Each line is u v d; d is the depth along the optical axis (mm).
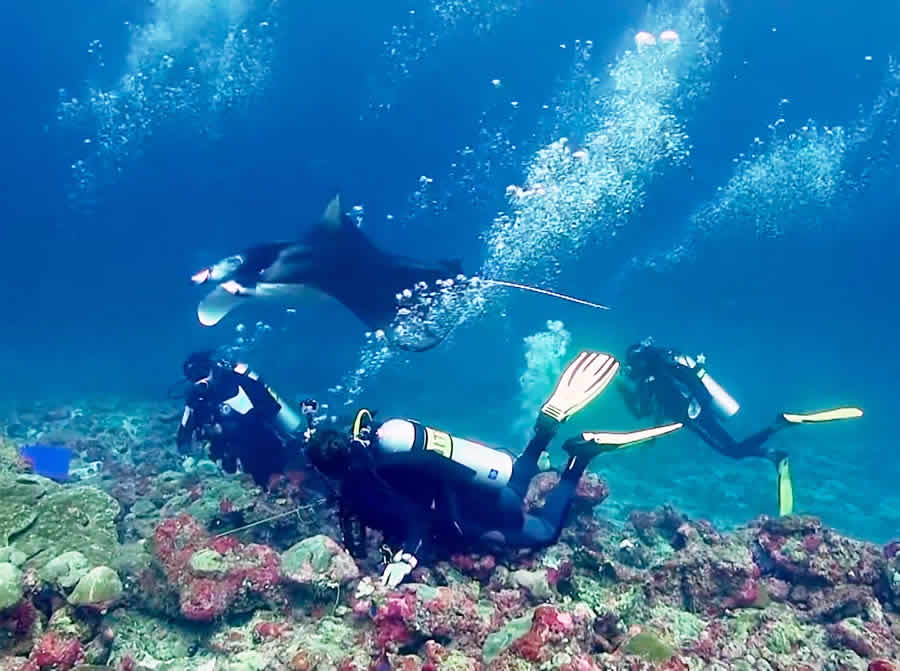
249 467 6051
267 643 3969
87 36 46938
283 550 5441
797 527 5617
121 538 5859
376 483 3758
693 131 37938
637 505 9336
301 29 44312
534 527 4453
